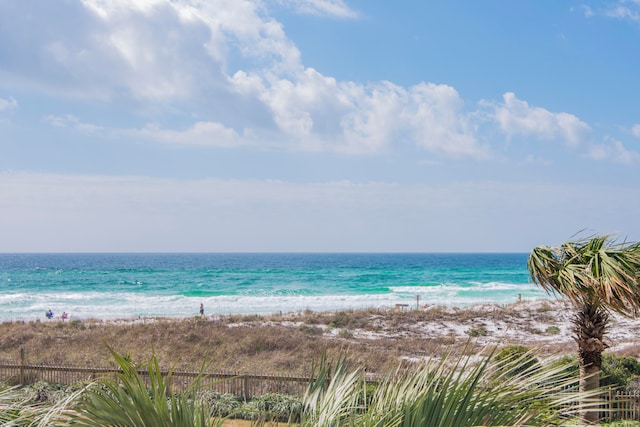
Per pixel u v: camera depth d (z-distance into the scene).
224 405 11.88
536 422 2.96
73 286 95.50
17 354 27.27
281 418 12.05
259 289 90.31
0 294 82.12
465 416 2.82
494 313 47.00
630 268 8.50
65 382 17.48
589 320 9.34
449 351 3.29
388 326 40.78
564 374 3.26
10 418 3.88
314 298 76.25
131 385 2.83
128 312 60.94
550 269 9.24
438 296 78.38
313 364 3.70
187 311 62.28
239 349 27.94
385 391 3.23
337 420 3.05
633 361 17.03
